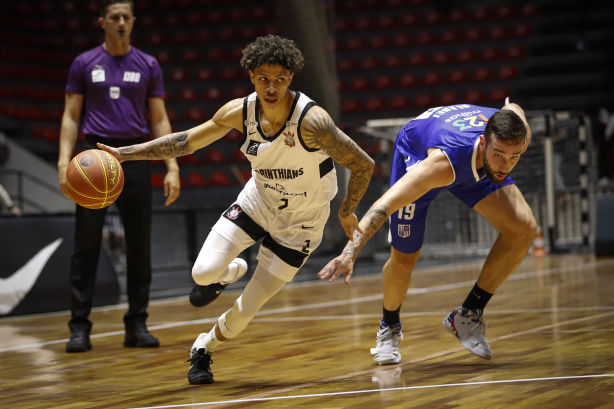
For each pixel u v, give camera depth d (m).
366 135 11.35
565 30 16.41
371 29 17.83
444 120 3.03
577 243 11.34
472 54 16.75
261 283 2.89
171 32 18.28
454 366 3.08
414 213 3.12
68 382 3.19
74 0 18.00
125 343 4.22
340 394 2.60
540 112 10.42
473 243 11.66
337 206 9.70
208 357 3.03
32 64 16.45
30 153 12.77
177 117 16.59
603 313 4.53
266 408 2.44
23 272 6.10
